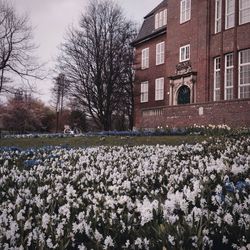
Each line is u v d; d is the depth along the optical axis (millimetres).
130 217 3393
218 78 30938
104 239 3047
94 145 17656
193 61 33406
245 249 2783
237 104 24422
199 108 27422
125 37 47500
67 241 2986
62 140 21297
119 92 46375
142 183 5148
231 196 3855
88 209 3732
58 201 4191
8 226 3359
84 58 45812
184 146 10883
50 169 6988
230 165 5934
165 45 41625
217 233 3105
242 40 28484
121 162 7555
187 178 5270
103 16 46688
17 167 7559
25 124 64375
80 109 49000
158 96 42500
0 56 39094
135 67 46969
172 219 3213
